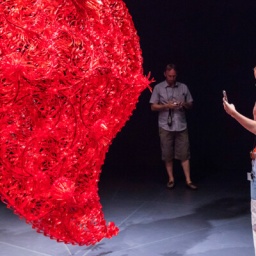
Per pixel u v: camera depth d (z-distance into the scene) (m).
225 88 6.94
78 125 3.06
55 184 3.11
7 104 2.83
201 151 7.10
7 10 2.78
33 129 2.96
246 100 6.88
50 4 2.84
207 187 6.11
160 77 7.04
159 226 4.86
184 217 5.09
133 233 4.69
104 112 3.23
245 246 4.33
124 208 5.43
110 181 6.49
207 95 7.00
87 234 3.56
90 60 2.91
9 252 4.34
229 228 4.75
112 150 7.30
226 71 6.91
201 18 6.87
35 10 2.81
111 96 3.20
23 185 3.13
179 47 6.96
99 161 3.37
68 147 3.05
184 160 6.06
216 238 4.53
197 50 6.94
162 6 6.90
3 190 3.11
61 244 4.46
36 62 2.79
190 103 6.05
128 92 3.32
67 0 2.87
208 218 5.05
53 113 2.94
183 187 6.14
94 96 3.05
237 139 6.98
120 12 3.32
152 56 7.01
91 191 3.40
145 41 6.98
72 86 2.89
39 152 3.05
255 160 3.31
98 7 3.02
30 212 3.22
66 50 2.86
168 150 6.05
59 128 3.00
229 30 6.83
